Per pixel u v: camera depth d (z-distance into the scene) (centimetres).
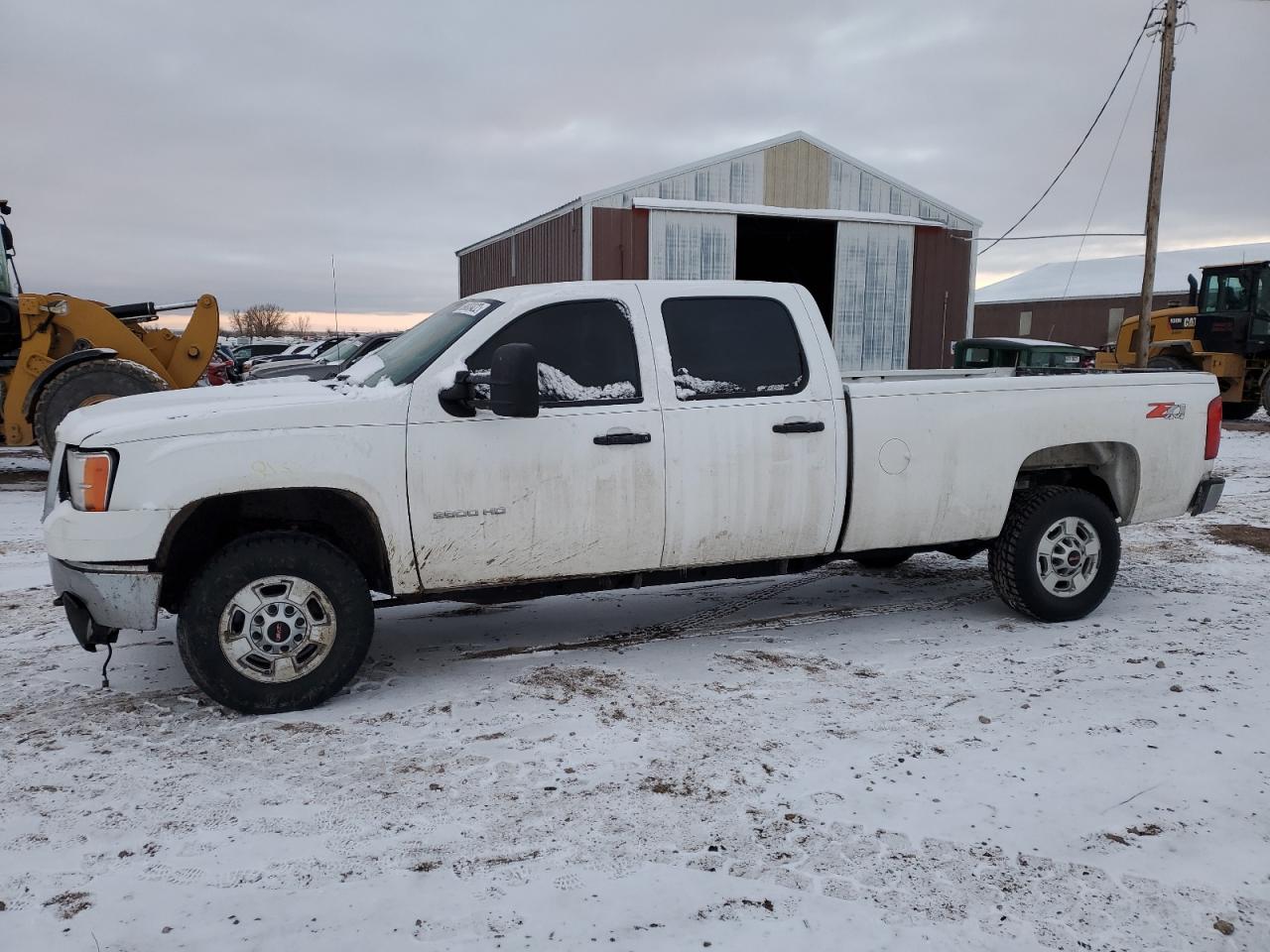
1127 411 566
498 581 462
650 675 479
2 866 304
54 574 430
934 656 505
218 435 414
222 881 296
